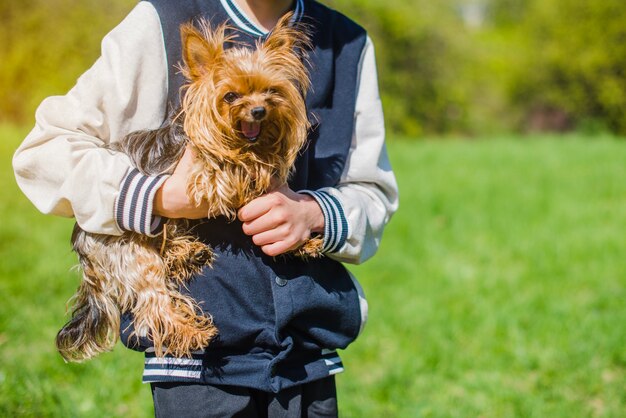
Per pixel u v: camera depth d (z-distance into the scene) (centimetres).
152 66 221
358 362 546
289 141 224
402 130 2228
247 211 213
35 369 481
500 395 486
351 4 2069
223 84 215
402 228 897
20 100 1605
